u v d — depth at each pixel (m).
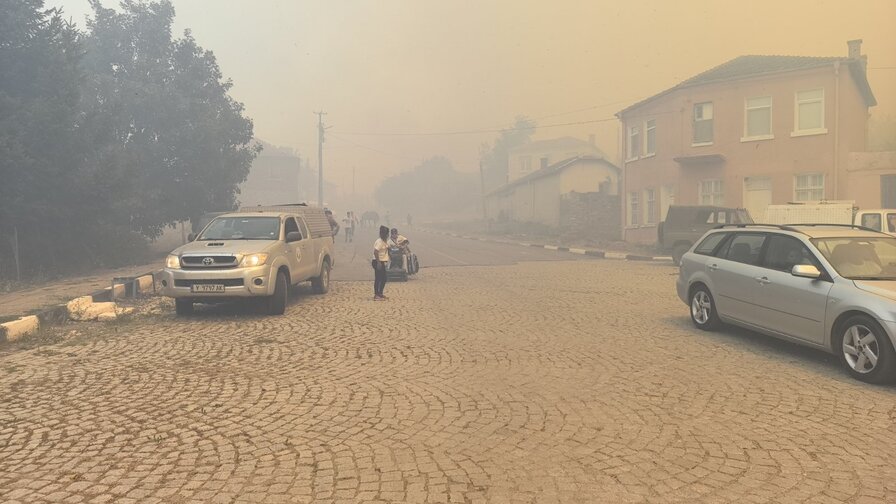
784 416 4.91
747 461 3.98
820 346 6.55
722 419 4.83
